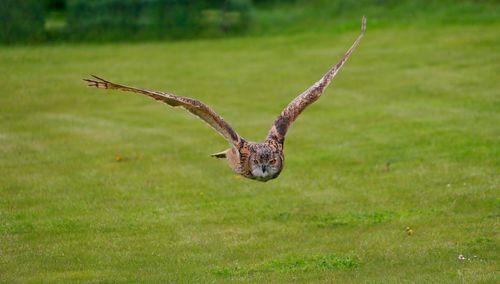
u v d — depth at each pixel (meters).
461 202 18.80
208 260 16.05
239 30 43.97
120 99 31.00
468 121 25.77
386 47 37.59
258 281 14.73
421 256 15.79
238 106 29.73
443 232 17.03
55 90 31.98
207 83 33.28
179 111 29.08
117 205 19.34
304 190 20.31
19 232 17.53
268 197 19.83
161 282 14.85
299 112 13.07
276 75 34.22
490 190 19.28
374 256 15.96
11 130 26.41
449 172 21.00
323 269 15.34
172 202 19.55
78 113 28.98
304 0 47.94
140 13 43.47
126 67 36.34
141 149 24.16
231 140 12.16
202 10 44.03
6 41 41.19
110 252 16.47
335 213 18.61
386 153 23.09
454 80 31.30
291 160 22.89
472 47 36.16
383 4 45.00
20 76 34.09
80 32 42.53
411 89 30.55
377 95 30.12
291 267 15.47
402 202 19.12
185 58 38.12
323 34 41.81
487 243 16.23
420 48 36.75
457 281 14.12
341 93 30.73
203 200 19.69
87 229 17.80
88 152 23.86
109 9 43.06
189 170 22.08
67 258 16.12
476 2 43.31
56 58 38.03
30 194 20.08
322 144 24.34
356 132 25.48
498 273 14.48
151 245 16.86
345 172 21.67
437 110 27.45
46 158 23.23
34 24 41.78
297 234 17.42
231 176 21.47
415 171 21.34
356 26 42.41
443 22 41.22
